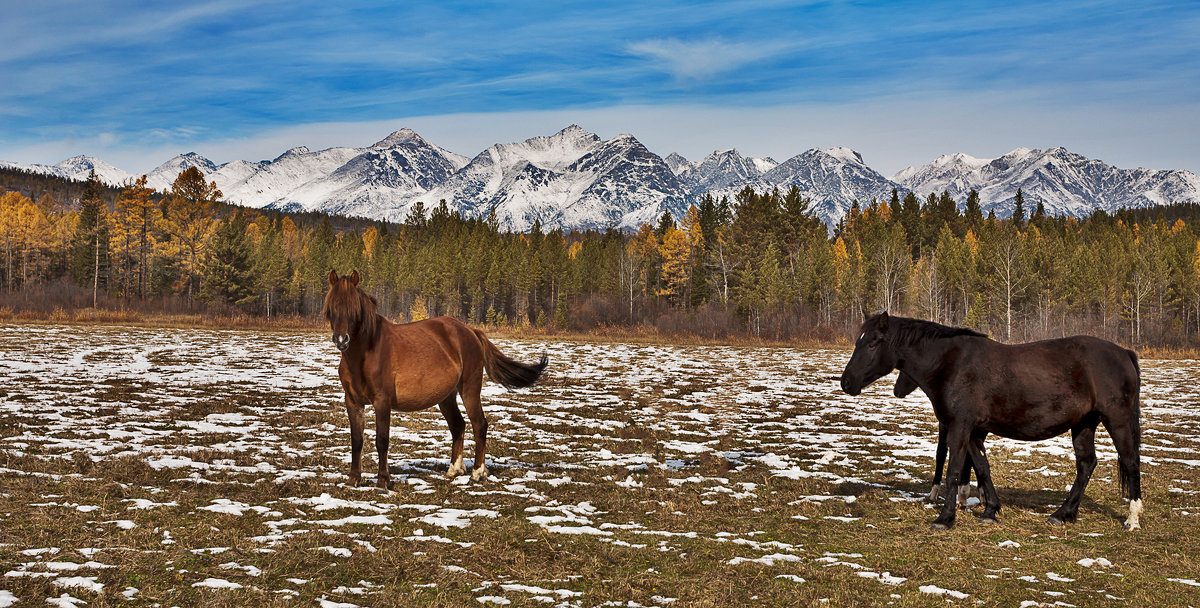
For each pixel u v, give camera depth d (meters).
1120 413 7.73
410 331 9.36
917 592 5.66
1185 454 12.36
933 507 8.61
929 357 8.22
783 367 32.59
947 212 138.62
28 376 20.25
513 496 8.70
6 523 6.76
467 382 9.92
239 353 32.66
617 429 14.55
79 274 98.12
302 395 18.52
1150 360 43.56
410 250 140.25
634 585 5.77
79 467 9.36
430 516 7.67
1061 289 84.94
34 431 12.17
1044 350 7.95
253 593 5.26
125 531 6.67
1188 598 5.62
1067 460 11.72
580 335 65.19
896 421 16.33
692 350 45.78
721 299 87.94
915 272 90.00
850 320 84.69
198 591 5.29
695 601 5.43
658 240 125.06
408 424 14.41
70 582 5.29
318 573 5.77
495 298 117.12
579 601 5.40
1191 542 7.20
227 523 7.05
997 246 87.12
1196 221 156.00
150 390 18.41
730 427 15.27
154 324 58.81
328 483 9.00
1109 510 8.53
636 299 98.06
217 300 81.62
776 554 6.64
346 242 141.12
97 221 93.75
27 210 115.12
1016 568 6.34
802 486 9.58
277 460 10.43
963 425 7.93
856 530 7.58
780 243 104.88
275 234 125.38
